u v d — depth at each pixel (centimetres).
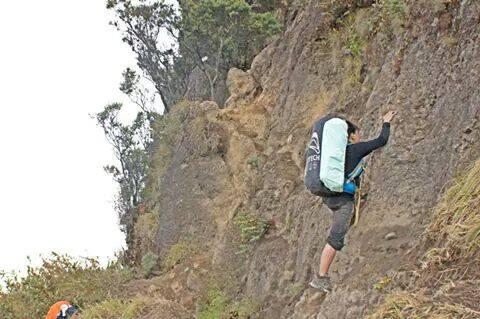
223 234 1241
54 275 1420
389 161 828
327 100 1130
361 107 1005
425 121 816
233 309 1070
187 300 1202
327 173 698
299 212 1042
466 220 661
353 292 755
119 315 1178
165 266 1334
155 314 1140
